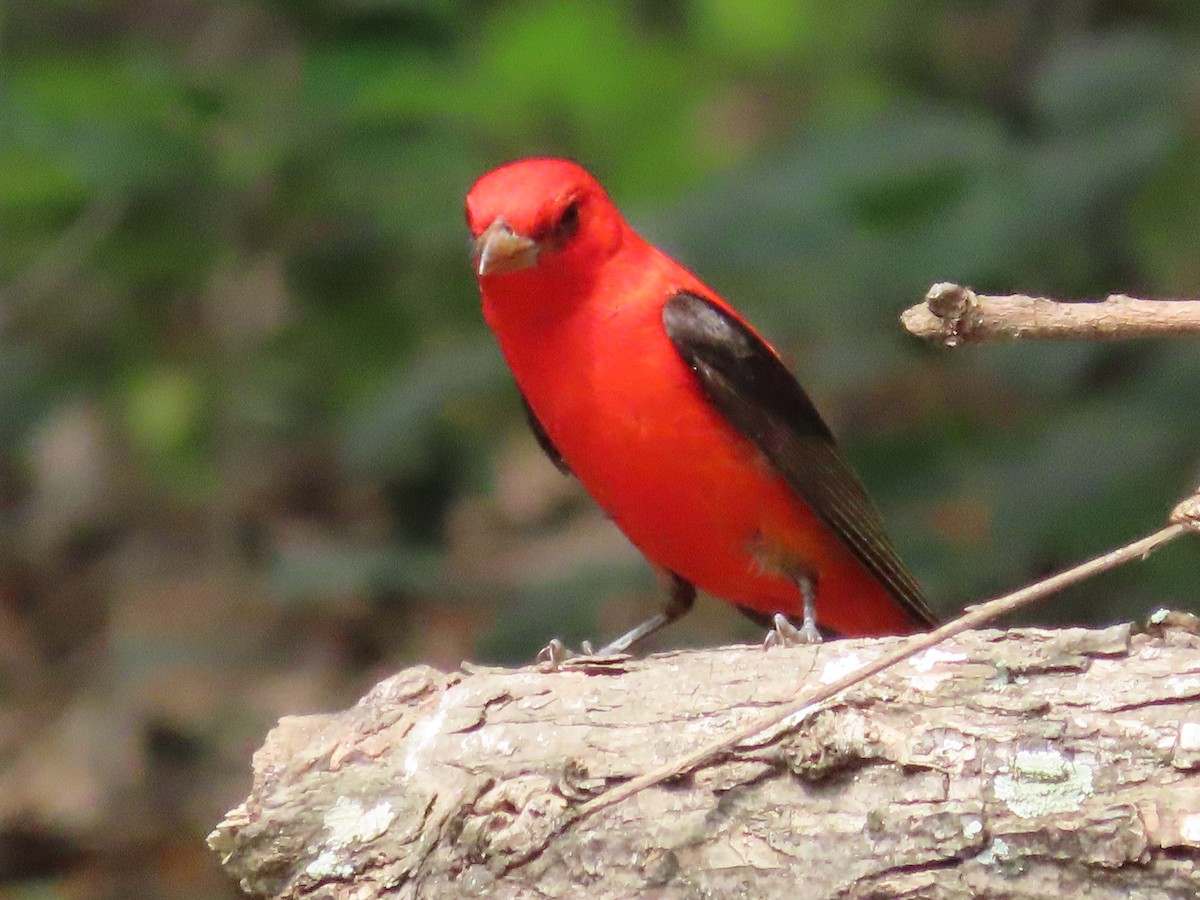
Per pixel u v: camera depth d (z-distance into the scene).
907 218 11.35
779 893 5.99
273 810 6.62
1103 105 11.38
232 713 14.67
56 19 17.56
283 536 15.95
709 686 6.50
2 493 18.52
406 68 13.49
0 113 12.73
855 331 12.67
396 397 13.04
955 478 11.62
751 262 11.50
